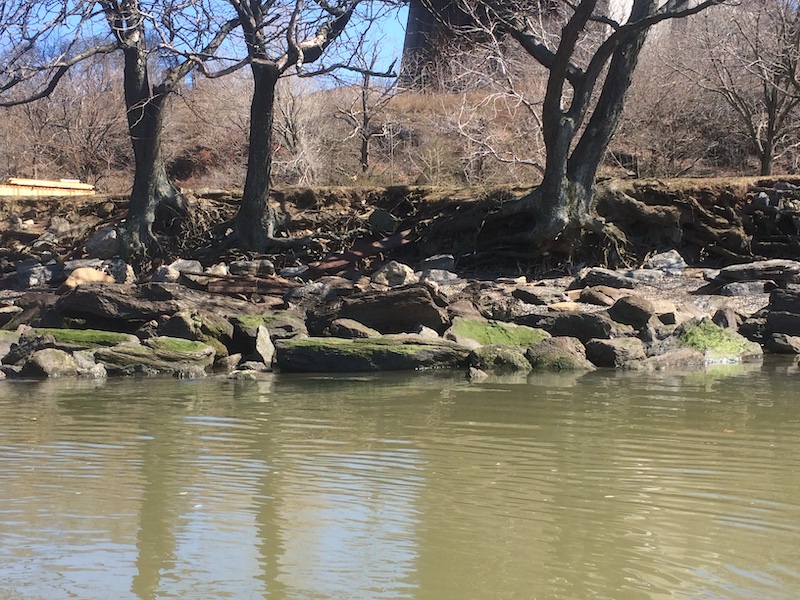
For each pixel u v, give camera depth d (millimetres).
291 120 33719
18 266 23719
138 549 5215
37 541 5355
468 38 26656
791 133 30141
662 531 5480
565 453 7477
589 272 19438
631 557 5066
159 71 38625
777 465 7016
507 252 21438
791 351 14562
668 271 20094
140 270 23234
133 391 11523
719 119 30656
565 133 20281
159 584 4703
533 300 17531
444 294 16500
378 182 30891
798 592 4586
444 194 23484
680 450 7535
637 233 21688
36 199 26422
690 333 14266
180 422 9062
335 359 13742
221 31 22906
